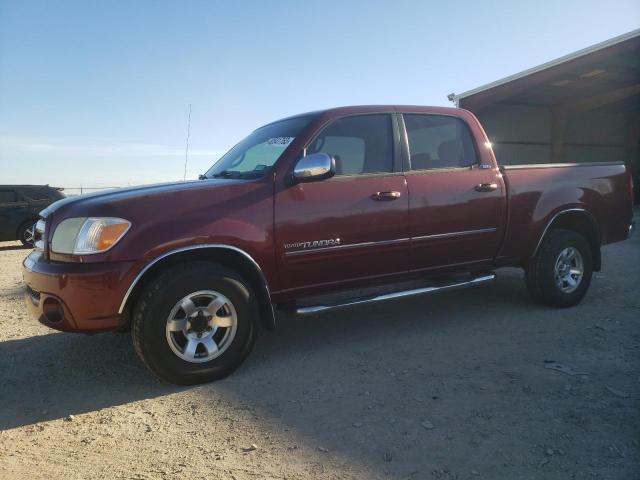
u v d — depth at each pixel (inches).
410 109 179.2
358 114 169.5
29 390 140.3
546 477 93.2
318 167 146.8
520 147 855.1
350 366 149.9
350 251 160.1
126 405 129.3
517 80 697.0
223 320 142.0
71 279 128.8
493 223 185.9
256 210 146.3
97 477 97.3
